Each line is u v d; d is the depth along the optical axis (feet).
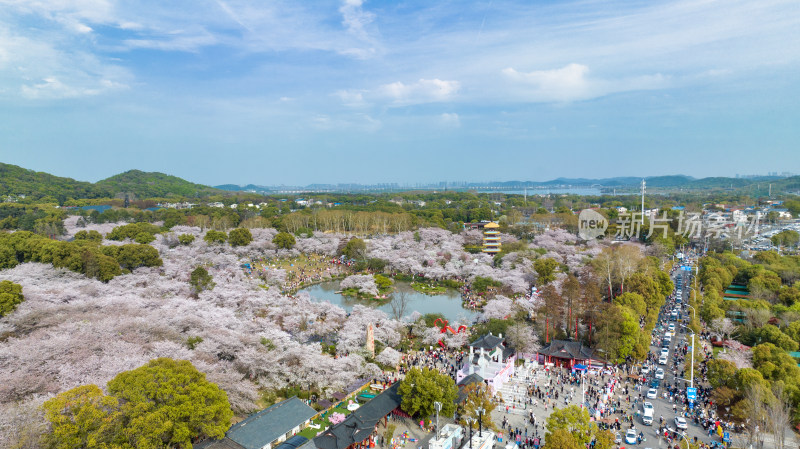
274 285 570.05
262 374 299.38
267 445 228.84
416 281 649.61
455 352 371.97
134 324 320.29
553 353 353.92
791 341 350.23
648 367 342.85
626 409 280.92
